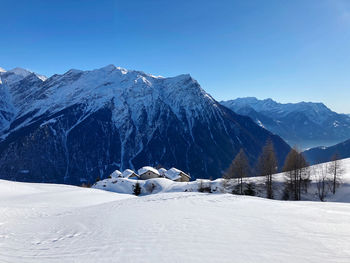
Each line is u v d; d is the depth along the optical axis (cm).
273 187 4828
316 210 1580
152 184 7256
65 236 1184
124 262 784
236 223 1226
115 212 1739
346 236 987
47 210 2367
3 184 4859
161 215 1490
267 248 862
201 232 1071
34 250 980
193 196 2509
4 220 1739
